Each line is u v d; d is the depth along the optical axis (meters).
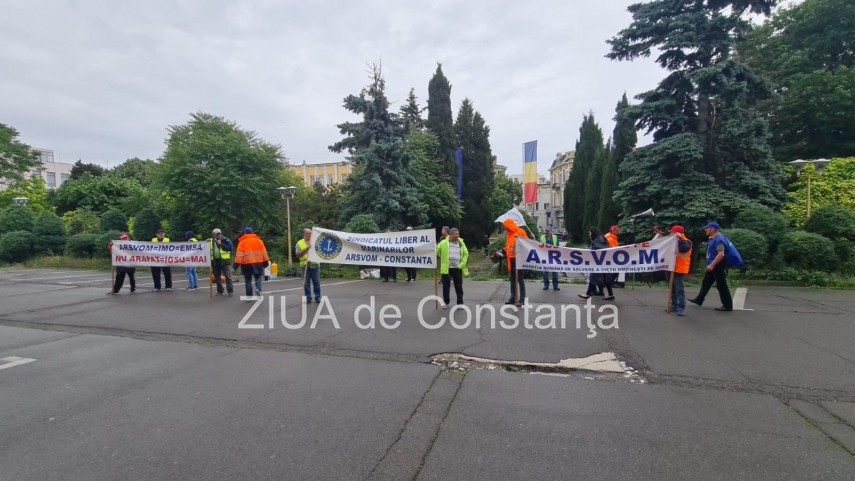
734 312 8.38
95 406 4.22
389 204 20.50
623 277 11.84
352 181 21.38
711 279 8.59
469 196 38.03
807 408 4.14
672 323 7.48
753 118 15.91
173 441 3.53
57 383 4.86
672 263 8.30
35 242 23.00
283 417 3.96
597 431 3.66
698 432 3.65
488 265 23.62
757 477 3.01
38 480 3.00
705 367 5.26
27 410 4.14
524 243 9.15
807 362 5.42
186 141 21.78
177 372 5.20
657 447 3.40
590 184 35.28
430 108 31.62
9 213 24.41
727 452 3.33
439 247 9.20
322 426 3.78
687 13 15.18
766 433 3.63
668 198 14.90
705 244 14.31
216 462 3.21
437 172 29.25
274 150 23.22
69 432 3.70
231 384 4.79
